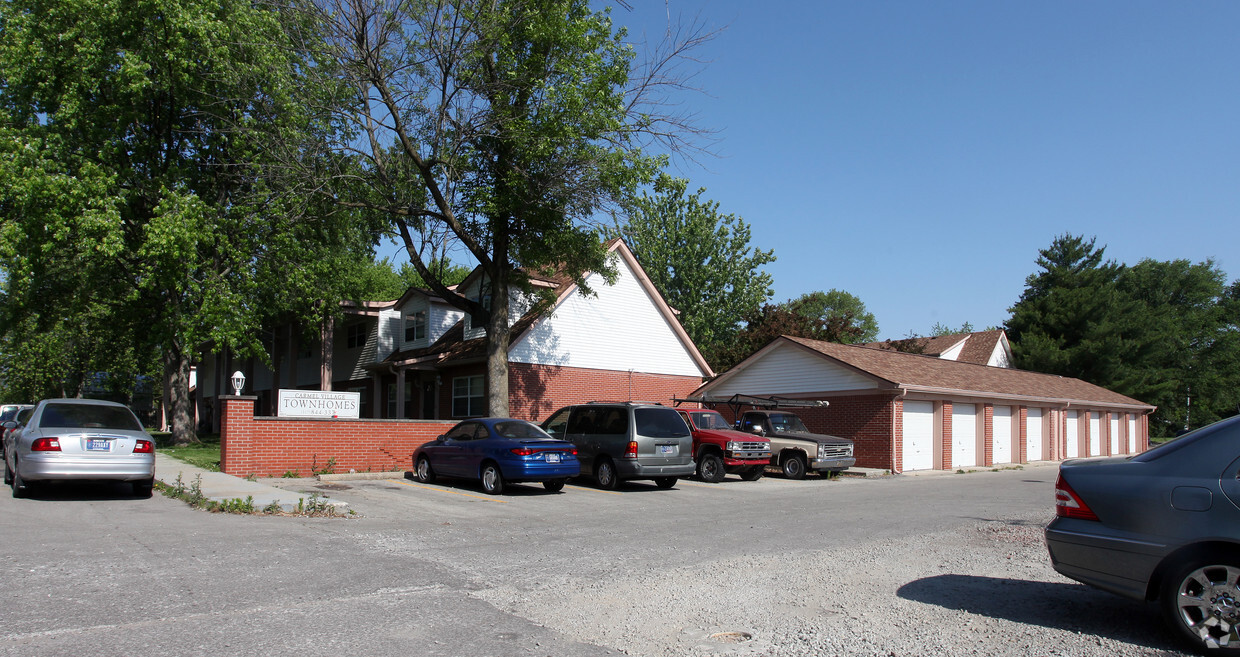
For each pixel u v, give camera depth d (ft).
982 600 22.02
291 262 82.23
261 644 16.70
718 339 155.63
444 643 17.28
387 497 46.32
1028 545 31.81
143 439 41.65
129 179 77.30
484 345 85.92
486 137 68.18
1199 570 17.19
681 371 101.65
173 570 23.80
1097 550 18.57
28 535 29.37
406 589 22.31
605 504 46.11
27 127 73.92
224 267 81.61
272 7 64.08
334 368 118.73
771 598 22.04
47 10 72.79
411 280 180.34
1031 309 177.58
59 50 73.56
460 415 90.07
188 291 79.10
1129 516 18.21
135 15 72.02
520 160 65.72
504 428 52.49
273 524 34.37
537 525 36.47
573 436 59.47
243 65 67.00
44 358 177.37
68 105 71.61
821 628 19.07
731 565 26.73
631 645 17.60
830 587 23.52
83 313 98.63
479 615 19.75
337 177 65.16
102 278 86.22
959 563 27.61
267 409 133.18
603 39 67.92
